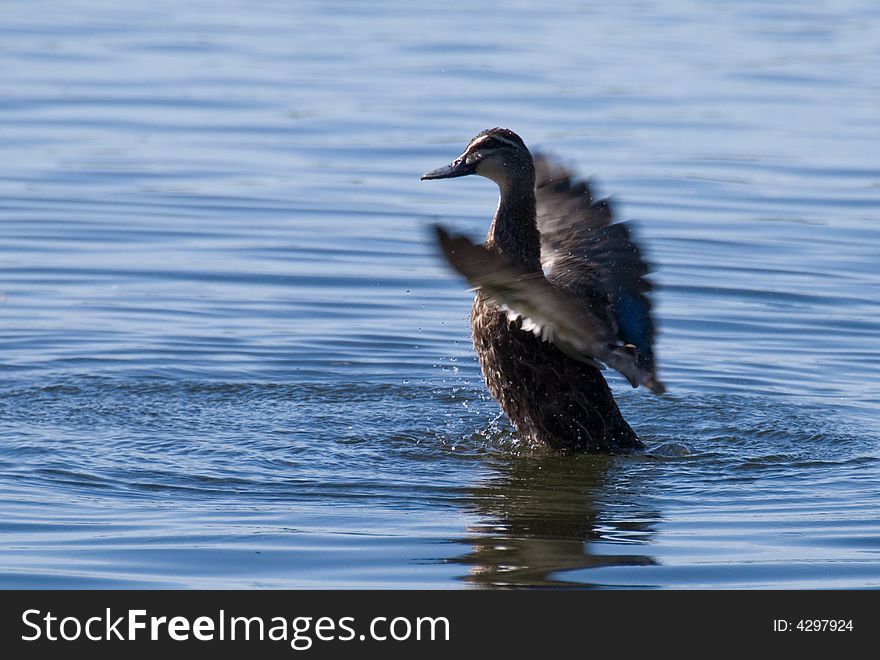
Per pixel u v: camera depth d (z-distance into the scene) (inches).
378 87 1000.2
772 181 794.8
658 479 414.3
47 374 503.5
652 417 478.9
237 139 863.1
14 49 1100.5
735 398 498.3
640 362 433.1
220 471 408.2
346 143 855.7
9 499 374.9
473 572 332.8
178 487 391.5
